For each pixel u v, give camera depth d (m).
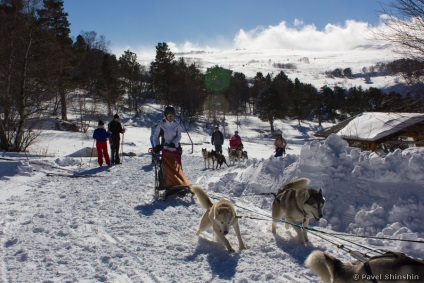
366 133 13.97
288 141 49.12
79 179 11.30
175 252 5.15
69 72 39.25
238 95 79.06
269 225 6.53
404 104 12.03
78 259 4.82
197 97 62.22
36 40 19.95
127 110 57.47
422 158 6.57
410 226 5.84
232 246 5.49
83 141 25.17
